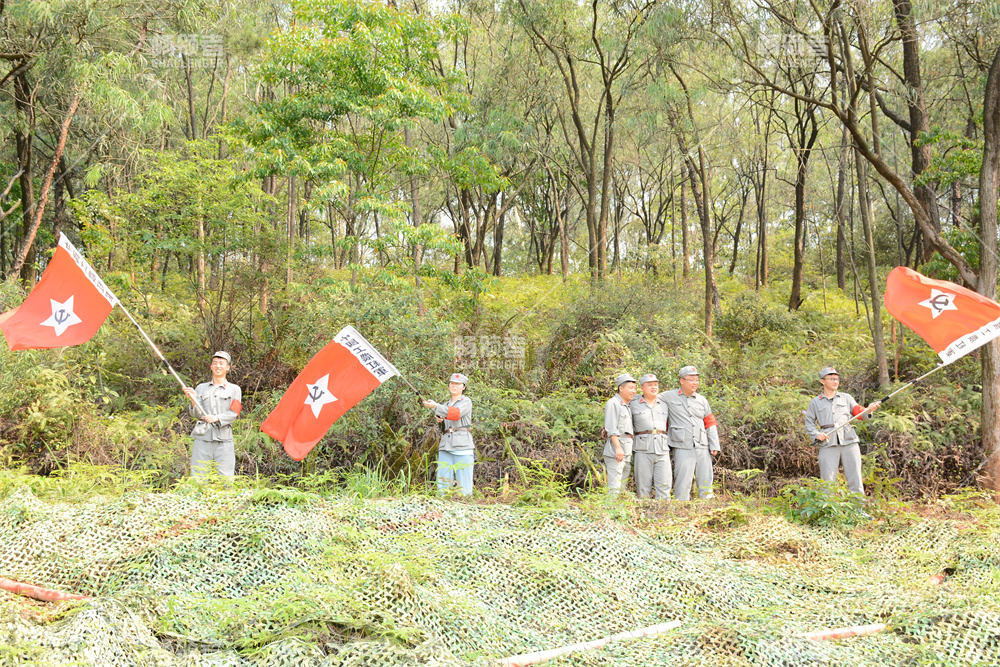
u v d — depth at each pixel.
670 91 15.95
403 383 9.39
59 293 6.56
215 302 12.84
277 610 3.33
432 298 13.61
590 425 9.82
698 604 3.98
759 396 10.93
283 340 11.97
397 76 11.91
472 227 30.80
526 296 16.42
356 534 4.53
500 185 13.93
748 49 11.04
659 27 11.41
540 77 18.89
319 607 3.35
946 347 7.07
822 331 15.87
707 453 8.15
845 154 17.20
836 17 9.41
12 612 3.20
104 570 3.91
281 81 12.54
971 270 9.34
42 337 6.48
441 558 4.30
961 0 9.98
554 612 3.84
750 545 5.04
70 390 8.95
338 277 15.15
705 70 15.17
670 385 10.97
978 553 4.65
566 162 24.00
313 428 6.45
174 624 3.29
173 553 4.04
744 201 28.42
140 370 11.68
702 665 3.19
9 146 18.03
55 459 8.16
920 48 13.45
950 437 9.77
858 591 4.21
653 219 33.97
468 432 8.02
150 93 13.74
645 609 3.94
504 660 3.18
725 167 24.28
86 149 17.06
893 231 26.47
